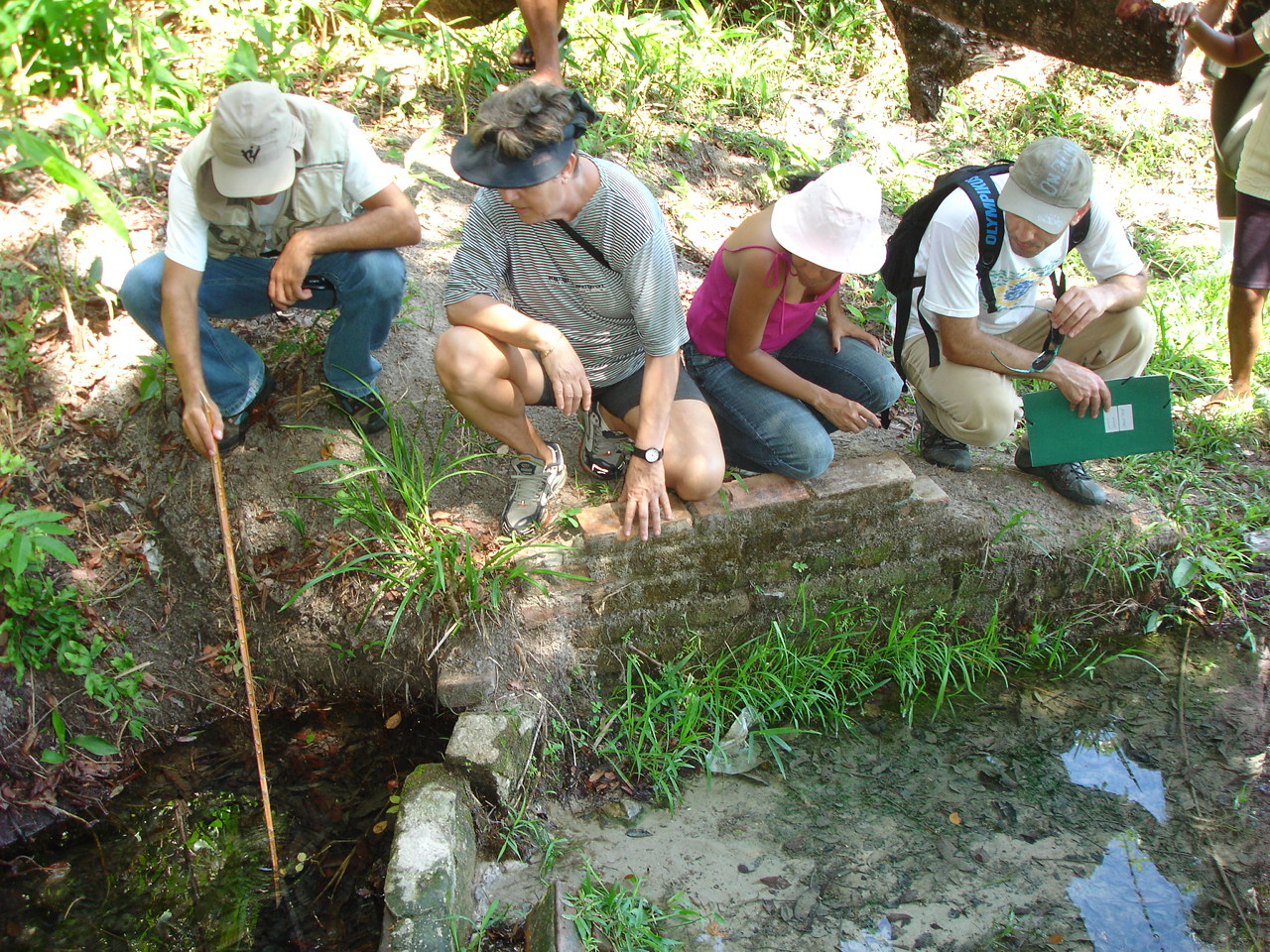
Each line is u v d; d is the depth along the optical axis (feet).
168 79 13.09
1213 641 12.30
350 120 10.18
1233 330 14.01
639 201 9.55
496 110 8.58
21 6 12.50
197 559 11.38
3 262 11.56
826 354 11.75
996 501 12.38
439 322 13.03
